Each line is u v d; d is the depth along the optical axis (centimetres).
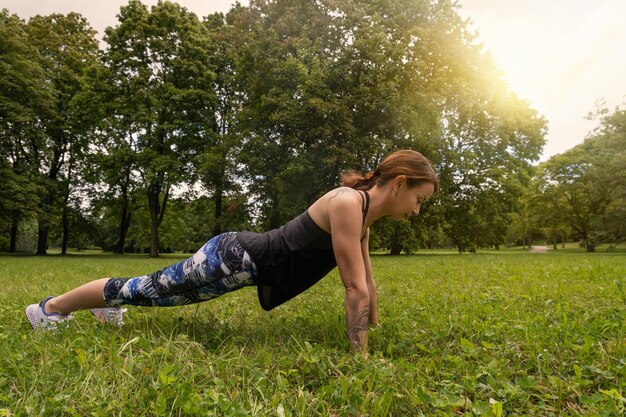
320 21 2083
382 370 171
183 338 218
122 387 154
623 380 166
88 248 5669
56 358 189
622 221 2998
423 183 222
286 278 228
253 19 2150
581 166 3800
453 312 304
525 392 158
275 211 2114
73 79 2634
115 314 272
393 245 2684
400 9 2128
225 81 2419
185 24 2391
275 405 146
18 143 2472
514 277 531
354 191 222
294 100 1936
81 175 2912
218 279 226
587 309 305
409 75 2008
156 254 2488
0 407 145
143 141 2420
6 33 2259
